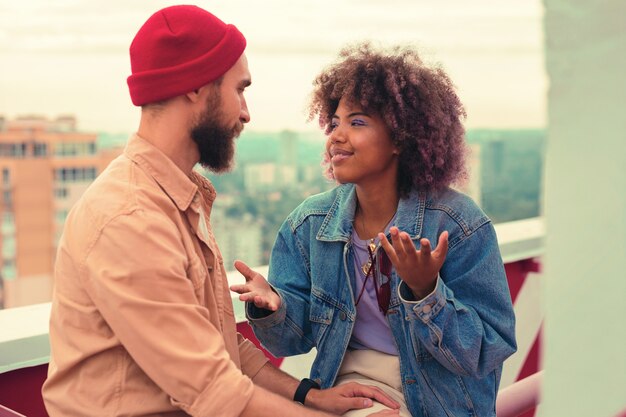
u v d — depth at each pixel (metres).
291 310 1.78
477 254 1.66
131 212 1.35
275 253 1.88
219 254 1.62
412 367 1.67
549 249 0.65
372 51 1.72
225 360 1.36
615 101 0.63
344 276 1.75
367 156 1.68
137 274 1.32
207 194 1.61
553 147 0.66
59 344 1.42
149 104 1.46
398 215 1.71
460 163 1.74
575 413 0.63
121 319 1.32
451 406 1.67
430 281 1.49
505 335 1.64
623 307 0.62
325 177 1.88
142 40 1.45
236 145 1.55
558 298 0.65
